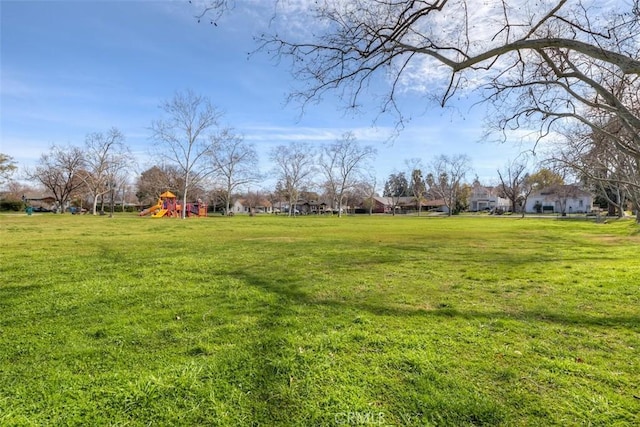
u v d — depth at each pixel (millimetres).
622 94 9852
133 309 5043
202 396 2775
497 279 7324
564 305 5371
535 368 3271
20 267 8234
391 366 3293
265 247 12977
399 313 4953
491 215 72688
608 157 17656
